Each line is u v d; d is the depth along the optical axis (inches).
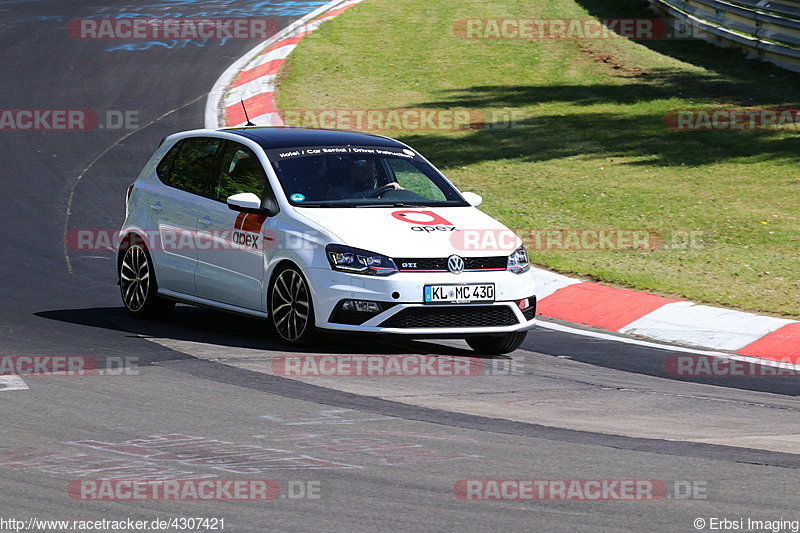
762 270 1798.7
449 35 3929.6
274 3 4633.4
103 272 1840.6
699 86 3216.0
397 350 1390.3
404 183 1472.7
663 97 3115.2
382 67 3526.1
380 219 1374.3
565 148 2669.8
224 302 1450.5
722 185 2338.8
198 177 1517.0
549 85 3294.8
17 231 2070.6
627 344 1487.5
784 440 1038.4
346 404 1122.7
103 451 946.7
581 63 3538.4
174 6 4618.6
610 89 3230.8
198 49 3818.9
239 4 4623.5
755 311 1604.3
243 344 1389.0
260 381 1205.1
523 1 4471.0
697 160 2534.5
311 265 1332.4
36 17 4411.9
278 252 1369.3
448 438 1010.1
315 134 1529.3
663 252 1910.7
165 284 1525.6
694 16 3784.5
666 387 1261.1
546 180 2406.5
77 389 1154.7
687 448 997.8
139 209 1568.7
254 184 1440.7
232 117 2992.1
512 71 3467.0
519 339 1392.7
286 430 1021.8
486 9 4320.9
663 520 802.2
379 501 831.7
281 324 1380.4
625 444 1005.8
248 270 1412.4
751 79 3267.7
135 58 3695.9
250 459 930.7
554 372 1315.2
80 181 2432.3
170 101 3179.1
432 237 1349.7
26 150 2677.2
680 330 1546.5
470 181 2409.0
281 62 3543.3
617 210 2177.7
